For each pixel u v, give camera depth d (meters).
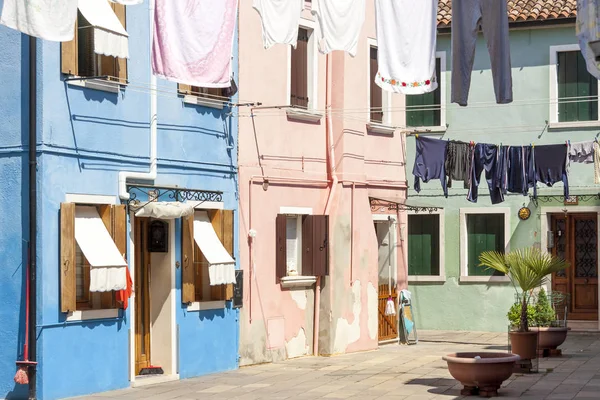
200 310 19.44
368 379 18.73
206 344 19.59
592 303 28.25
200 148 19.53
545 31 28.34
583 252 28.39
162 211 17.59
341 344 23.14
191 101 19.20
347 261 23.38
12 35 16.22
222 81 15.62
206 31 15.38
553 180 24.38
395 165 25.78
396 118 25.83
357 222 23.73
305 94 22.86
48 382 15.90
